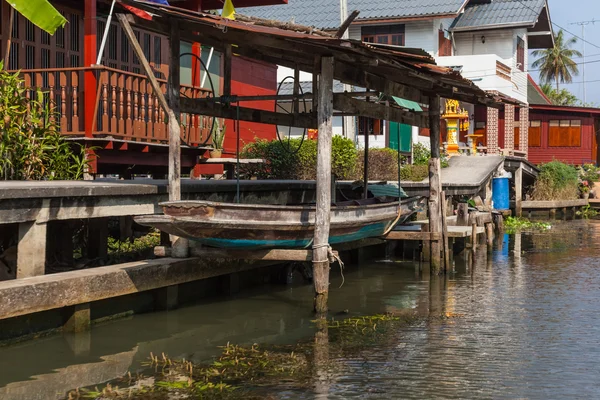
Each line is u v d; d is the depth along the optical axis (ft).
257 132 75.87
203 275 33.78
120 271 29.07
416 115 47.42
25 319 26.45
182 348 27.78
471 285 43.37
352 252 51.26
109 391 22.59
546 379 24.73
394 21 100.78
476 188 73.77
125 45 52.29
